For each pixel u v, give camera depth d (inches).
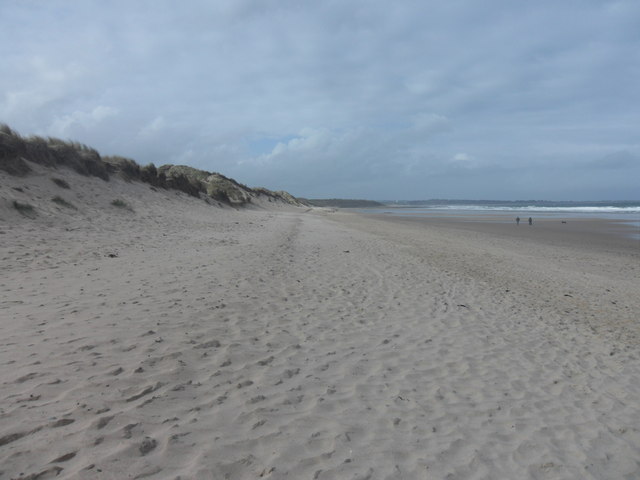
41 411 126.3
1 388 136.6
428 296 350.0
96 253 419.2
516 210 3533.5
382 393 173.6
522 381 200.4
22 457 105.1
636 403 188.5
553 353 243.9
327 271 428.5
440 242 880.9
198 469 111.6
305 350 210.7
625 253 828.6
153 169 1068.5
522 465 134.5
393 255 597.0
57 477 100.3
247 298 289.3
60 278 302.5
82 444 114.0
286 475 115.2
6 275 298.8
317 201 7209.6
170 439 122.6
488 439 147.3
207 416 139.3
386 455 130.7
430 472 125.0
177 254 456.1
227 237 673.6
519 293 405.1
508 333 271.7
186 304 258.1
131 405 137.9
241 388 162.6
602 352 254.8
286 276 381.4
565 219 1990.7
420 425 151.5
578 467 137.2
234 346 202.4
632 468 139.9
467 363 215.3
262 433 133.9
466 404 171.9
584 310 362.3
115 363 166.1
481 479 125.0
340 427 143.6
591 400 187.6
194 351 189.0
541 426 160.6
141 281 309.3
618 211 3065.9
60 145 767.1
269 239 689.6
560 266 630.5
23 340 178.9
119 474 104.9
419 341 240.5
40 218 512.7
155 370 165.2
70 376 150.9
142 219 702.5
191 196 1202.6
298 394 163.9
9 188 544.1
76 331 195.2
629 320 340.8
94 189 732.0
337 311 284.7
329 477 116.9
